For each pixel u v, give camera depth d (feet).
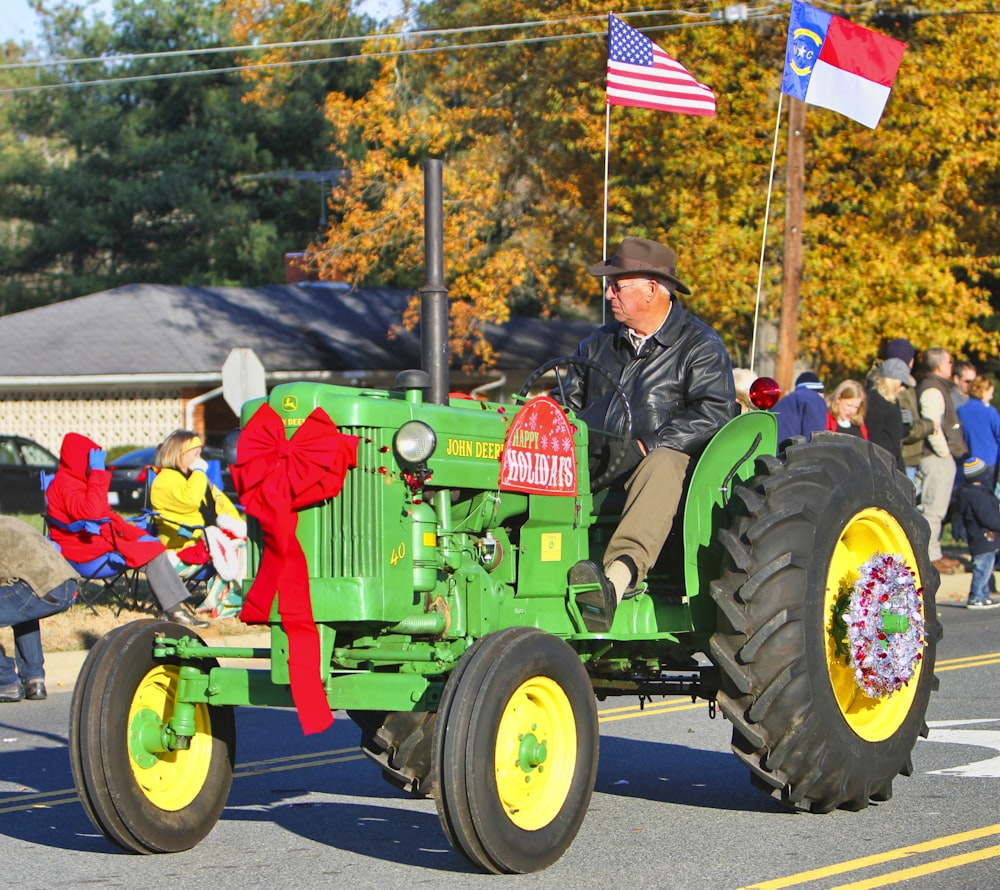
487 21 107.24
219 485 60.49
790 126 80.28
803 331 100.22
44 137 223.92
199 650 23.65
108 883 22.43
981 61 97.35
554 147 105.60
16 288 187.21
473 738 20.75
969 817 25.85
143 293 140.67
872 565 26.55
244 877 22.57
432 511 23.03
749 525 25.04
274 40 122.42
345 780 31.07
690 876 22.06
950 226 110.42
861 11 95.76
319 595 22.09
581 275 110.01
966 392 66.28
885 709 27.25
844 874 22.03
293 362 127.44
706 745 34.24
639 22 96.17
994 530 60.23
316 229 186.39
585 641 25.89
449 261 108.58
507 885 21.66
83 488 46.68
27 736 36.96
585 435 26.03
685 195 95.09
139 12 202.08
